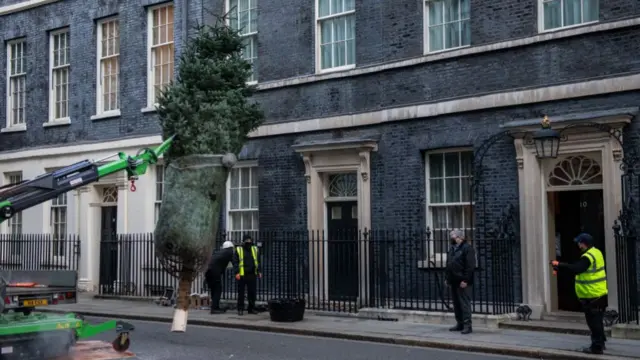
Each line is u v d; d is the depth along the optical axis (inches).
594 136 549.6
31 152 982.4
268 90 757.3
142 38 878.4
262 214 752.3
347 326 583.5
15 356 378.9
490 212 603.2
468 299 537.6
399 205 657.0
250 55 785.6
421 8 661.3
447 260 548.7
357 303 664.4
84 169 400.5
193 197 317.1
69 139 948.6
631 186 531.8
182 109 332.2
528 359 457.1
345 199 700.7
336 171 702.5
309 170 713.6
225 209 789.9
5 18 1029.8
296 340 539.2
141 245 826.8
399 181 658.8
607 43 553.3
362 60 693.9
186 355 469.1
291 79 738.8
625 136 537.6
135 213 856.3
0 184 1021.8
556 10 591.2
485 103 607.2
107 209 908.0
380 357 461.1
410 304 626.8
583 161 568.4
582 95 559.2
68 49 967.0
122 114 891.4
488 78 612.4
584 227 574.9
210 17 815.7
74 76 949.2
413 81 657.0
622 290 510.6
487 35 616.7
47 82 981.2
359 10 698.2
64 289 516.7
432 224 645.9
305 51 736.3
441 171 645.9
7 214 380.2
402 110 657.6
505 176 597.3
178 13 838.5
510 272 586.2
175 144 328.2
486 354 473.7
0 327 374.6
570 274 585.0
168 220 314.8
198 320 637.3
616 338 501.4
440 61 640.4
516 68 597.6
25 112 1006.4
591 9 575.5
